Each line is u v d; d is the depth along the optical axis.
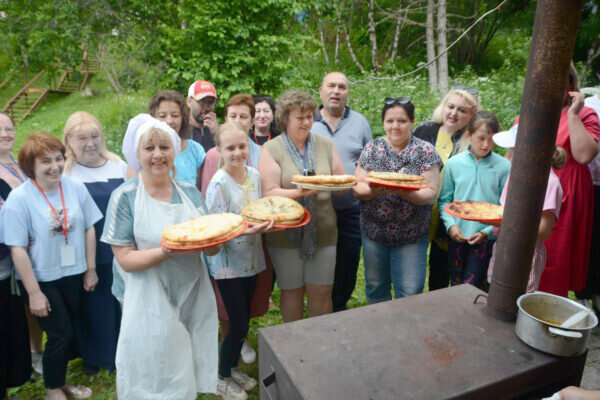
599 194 3.02
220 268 2.38
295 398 1.35
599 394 1.28
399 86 9.44
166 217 2.12
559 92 1.36
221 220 2.10
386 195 2.66
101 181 2.72
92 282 2.59
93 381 2.79
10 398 2.62
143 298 2.08
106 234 2.02
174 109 2.97
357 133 3.38
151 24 11.39
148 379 2.09
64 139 2.69
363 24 17.47
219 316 2.75
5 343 2.41
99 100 16.66
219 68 9.04
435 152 2.69
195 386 2.27
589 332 1.38
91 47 11.70
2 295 2.37
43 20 11.55
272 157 2.66
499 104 7.43
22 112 17.84
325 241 2.68
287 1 9.06
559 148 2.12
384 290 3.06
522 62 12.00
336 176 2.36
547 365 1.41
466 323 1.66
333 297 3.57
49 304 2.37
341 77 3.25
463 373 1.36
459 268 2.83
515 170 1.51
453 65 16.64
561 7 1.27
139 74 12.10
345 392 1.28
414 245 2.79
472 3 16.59
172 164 2.10
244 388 2.68
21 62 16.20
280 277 2.74
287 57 10.09
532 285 2.33
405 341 1.54
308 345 1.52
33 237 2.32
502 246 1.61
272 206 2.33
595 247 3.12
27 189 2.32
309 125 2.60
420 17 17.55
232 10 8.86
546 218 2.14
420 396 1.27
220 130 2.39
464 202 2.52
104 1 11.17
